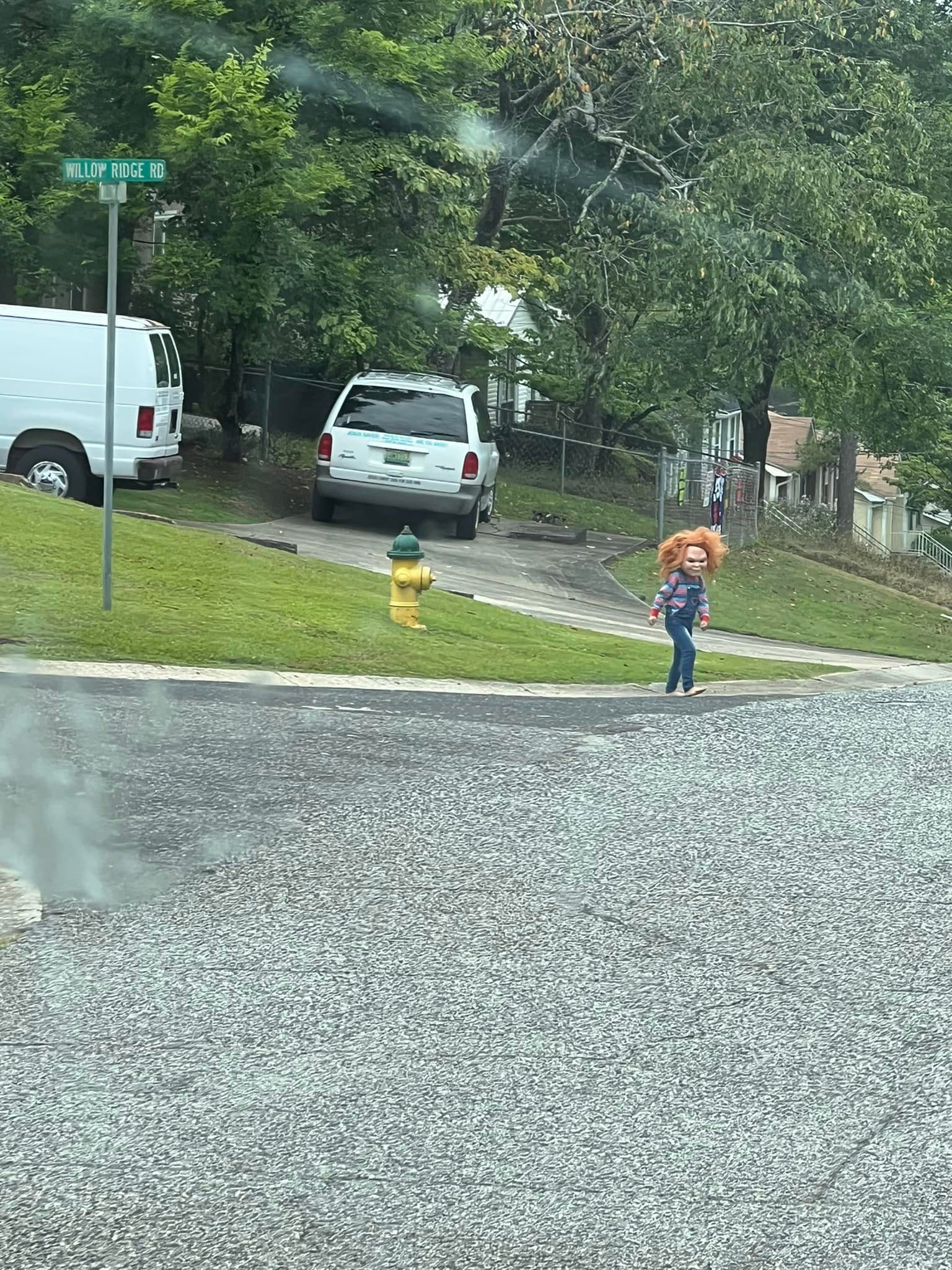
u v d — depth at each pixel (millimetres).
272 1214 4195
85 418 19766
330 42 24484
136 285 27922
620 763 9781
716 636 21812
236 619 13930
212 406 31484
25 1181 4352
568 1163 4512
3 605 13266
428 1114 4805
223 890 6918
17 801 8125
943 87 37594
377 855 7516
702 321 32438
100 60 24000
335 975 5957
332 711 10867
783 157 29531
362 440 23781
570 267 32750
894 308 32000
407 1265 3965
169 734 9766
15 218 22797
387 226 27406
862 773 9766
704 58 29594
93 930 6375
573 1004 5742
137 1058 5176
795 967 6191
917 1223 4203
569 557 25328
